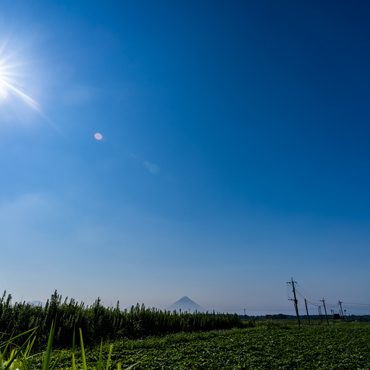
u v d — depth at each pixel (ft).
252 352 47.21
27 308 50.88
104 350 43.47
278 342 60.49
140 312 82.58
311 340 65.16
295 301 160.86
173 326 91.15
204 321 105.70
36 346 42.65
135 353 43.27
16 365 5.99
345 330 96.12
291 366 38.83
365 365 38.96
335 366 38.09
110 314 70.18
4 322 45.34
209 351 47.73
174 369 34.01
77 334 52.65
